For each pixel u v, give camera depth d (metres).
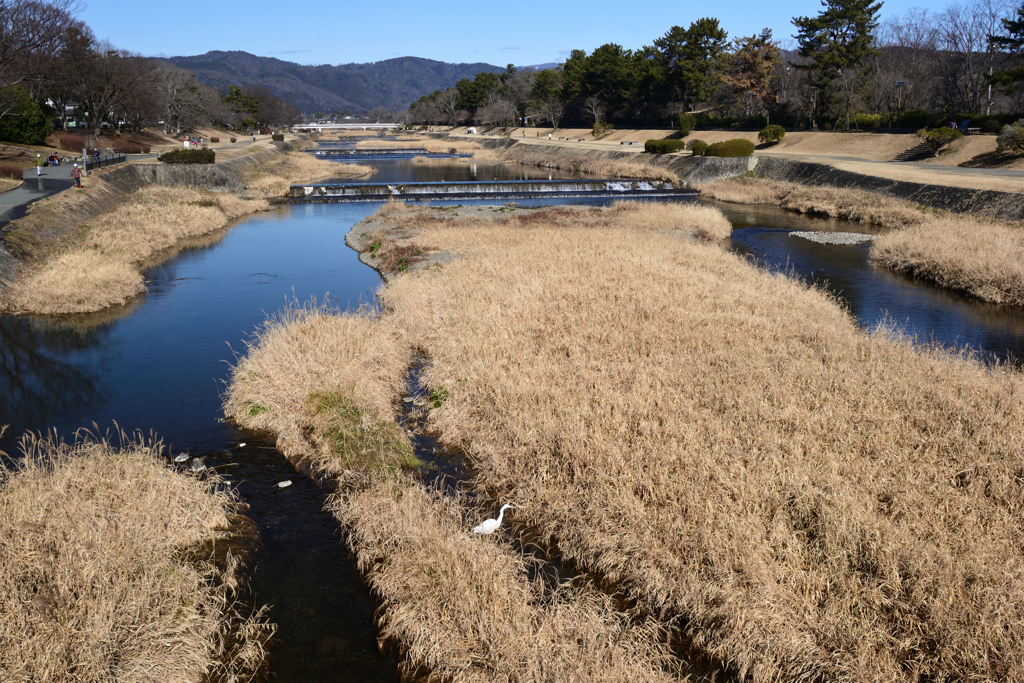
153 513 8.27
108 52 66.31
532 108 118.06
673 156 59.69
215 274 24.62
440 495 9.30
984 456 8.77
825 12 68.56
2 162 40.09
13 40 39.97
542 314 15.73
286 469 10.55
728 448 9.03
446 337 15.25
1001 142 42.50
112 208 33.56
